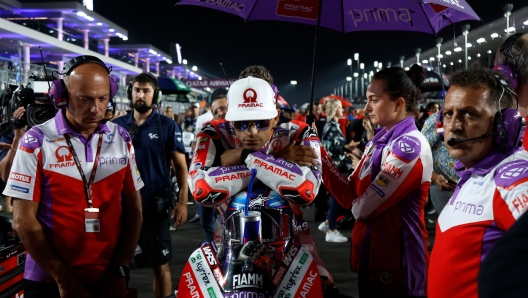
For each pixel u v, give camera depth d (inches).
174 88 362.0
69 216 87.6
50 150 86.9
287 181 85.4
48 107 106.7
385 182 95.5
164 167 151.4
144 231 147.5
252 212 83.0
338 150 286.4
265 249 80.0
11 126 113.0
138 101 151.4
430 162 98.8
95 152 89.7
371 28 141.3
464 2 125.8
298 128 100.7
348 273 209.6
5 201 398.9
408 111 104.2
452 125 64.1
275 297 76.9
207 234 202.2
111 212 91.2
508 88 64.0
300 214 96.2
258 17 150.5
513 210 55.7
